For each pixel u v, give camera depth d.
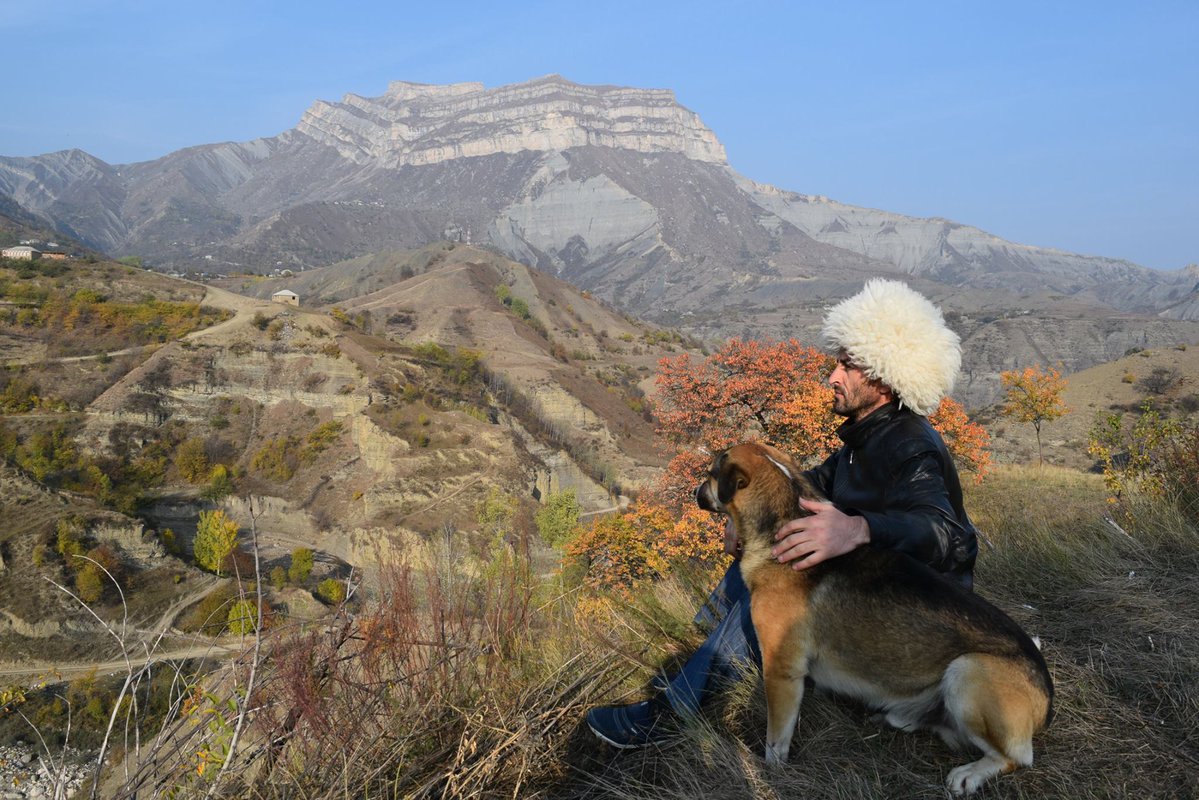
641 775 3.07
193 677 2.78
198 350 120.00
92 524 74.75
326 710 2.93
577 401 131.62
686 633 3.79
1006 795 2.56
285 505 98.00
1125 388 85.00
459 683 3.28
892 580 2.70
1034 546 5.04
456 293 192.00
